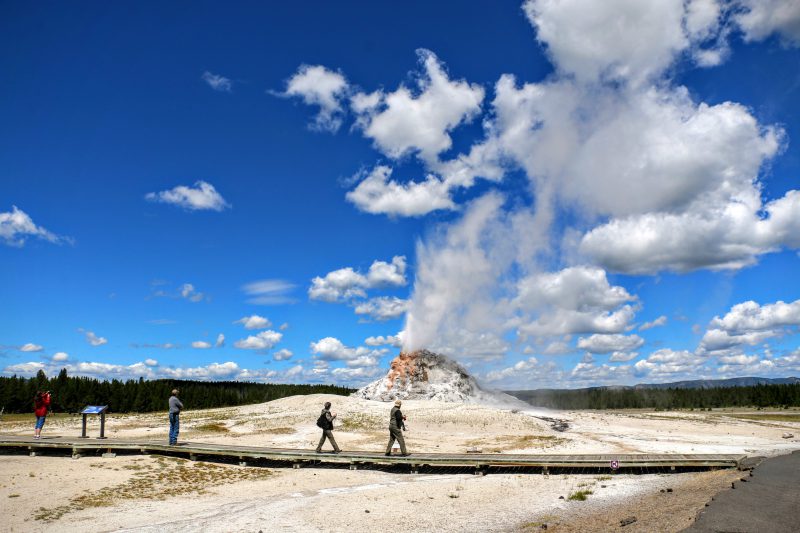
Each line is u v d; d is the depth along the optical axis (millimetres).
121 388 76625
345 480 19094
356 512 14555
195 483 17984
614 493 16828
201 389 85500
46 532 12312
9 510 13742
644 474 20312
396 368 51938
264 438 28375
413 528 13164
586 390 95062
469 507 15227
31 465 19078
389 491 17203
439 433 32125
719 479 17828
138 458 20969
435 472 20719
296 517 14000
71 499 15086
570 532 12266
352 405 41000
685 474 20203
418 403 43156
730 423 41500
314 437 29062
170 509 14672
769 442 30422
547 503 15641
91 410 24328
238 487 17719
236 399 89562
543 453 24703
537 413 43156
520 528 13062
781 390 98000
